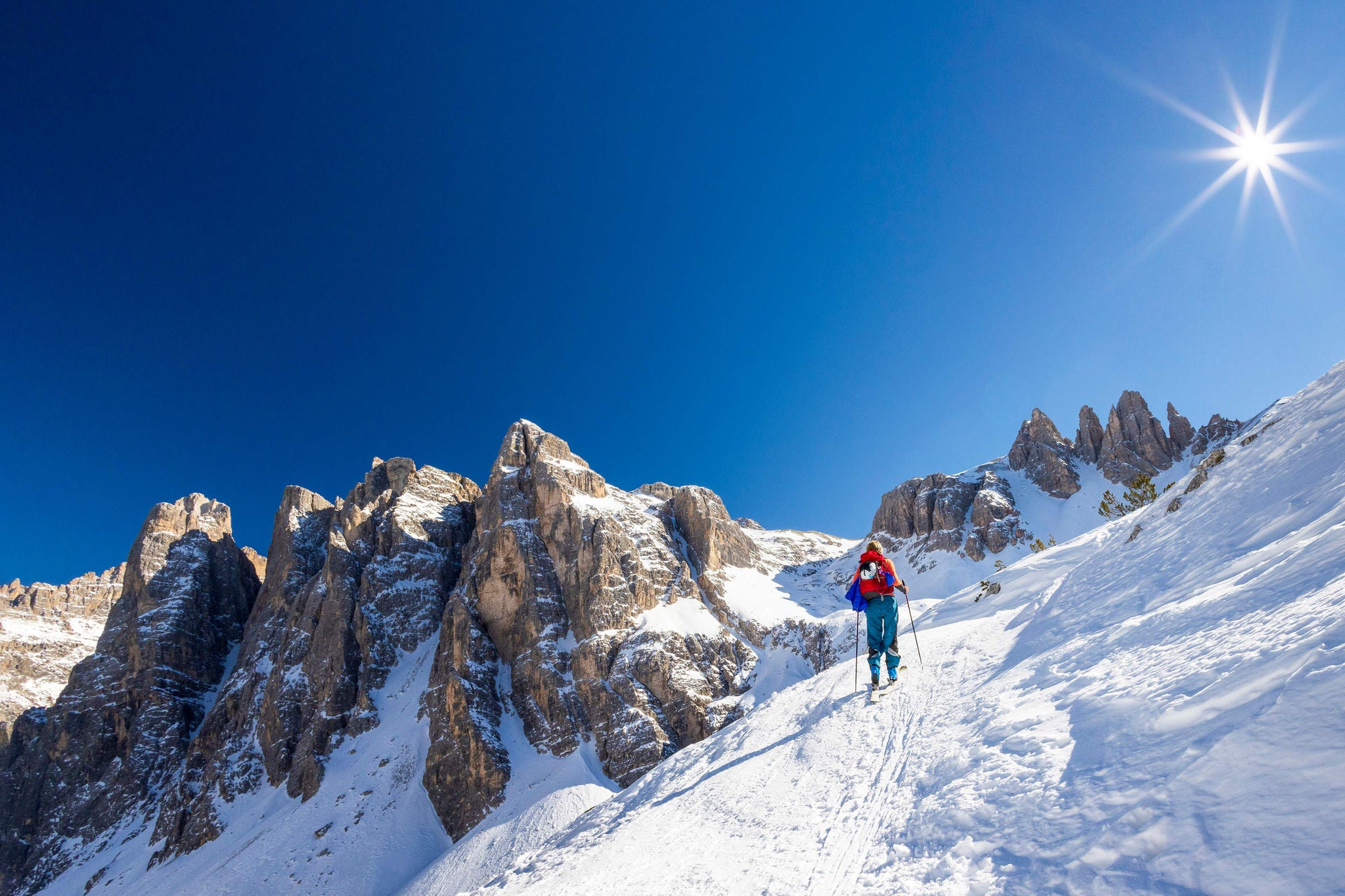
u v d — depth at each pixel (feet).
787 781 32.65
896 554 411.34
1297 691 12.97
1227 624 19.44
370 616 356.38
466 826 241.76
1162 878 11.08
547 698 281.95
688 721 265.54
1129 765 15.44
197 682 414.62
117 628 433.07
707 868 25.70
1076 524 367.45
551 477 378.12
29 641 547.90
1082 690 22.44
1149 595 29.86
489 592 333.42
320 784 276.21
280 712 319.06
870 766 29.19
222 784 299.79
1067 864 13.17
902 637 56.03
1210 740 13.88
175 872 263.49
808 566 442.09
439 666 306.96
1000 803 17.93
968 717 27.96
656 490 492.54
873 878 18.56
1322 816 9.82
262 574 531.91
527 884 40.37
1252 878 9.62
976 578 347.97
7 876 322.75
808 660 302.04
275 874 229.45
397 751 281.33
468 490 485.15
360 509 423.23
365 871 225.56
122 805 348.79
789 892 20.51
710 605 341.82
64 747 377.09
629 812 44.96
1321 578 17.51
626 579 333.21
